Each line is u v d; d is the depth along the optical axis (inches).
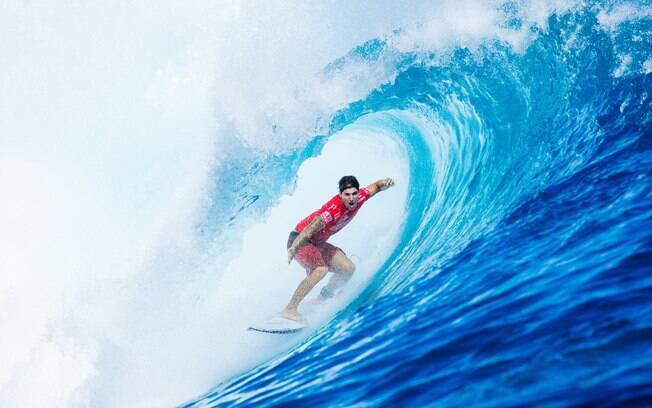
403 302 197.2
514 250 193.0
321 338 202.5
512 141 271.6
